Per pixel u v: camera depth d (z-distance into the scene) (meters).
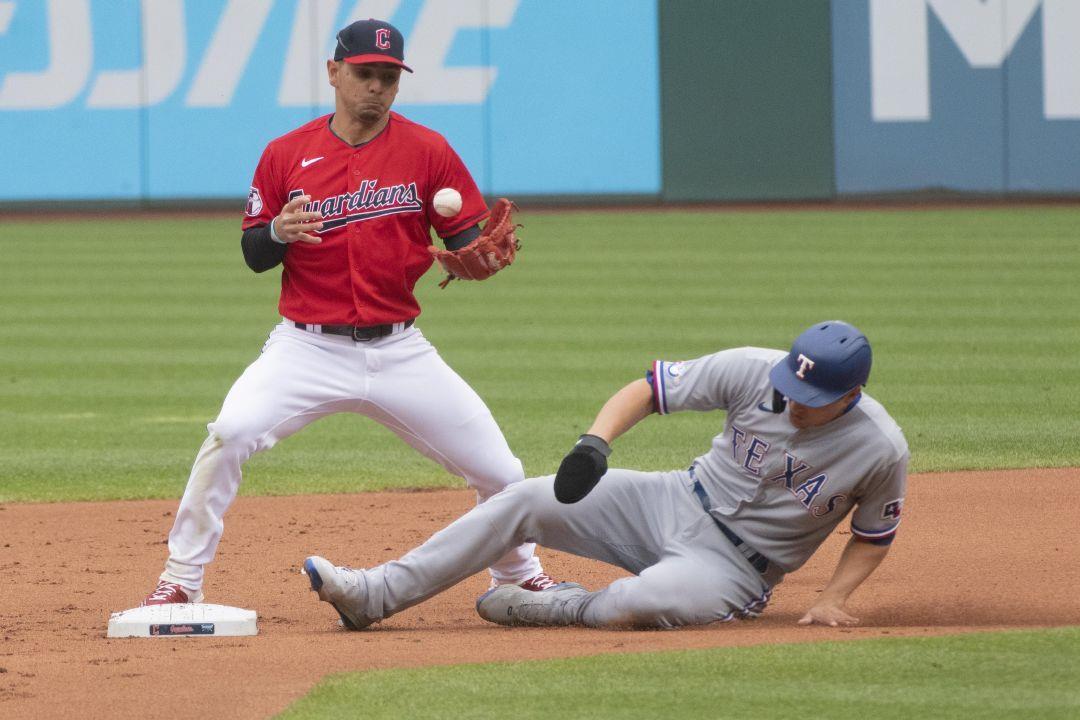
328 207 17.72
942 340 43.59
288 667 14.80
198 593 17.64
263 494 27.42
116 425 34.12
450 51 82.25
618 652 15.05
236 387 17.72
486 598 17.42
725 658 14.61
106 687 14.06
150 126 83.56
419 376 18.23
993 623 16.75
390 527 24.39
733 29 82.31
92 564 21.91
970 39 81.75
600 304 52.12
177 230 76.19
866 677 13.82
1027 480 26.69
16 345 45.16
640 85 82.75
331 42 81.81
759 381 15.85
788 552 16.53
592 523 16.88
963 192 82.69
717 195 83.69
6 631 17.34
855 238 69.06
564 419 33.72
